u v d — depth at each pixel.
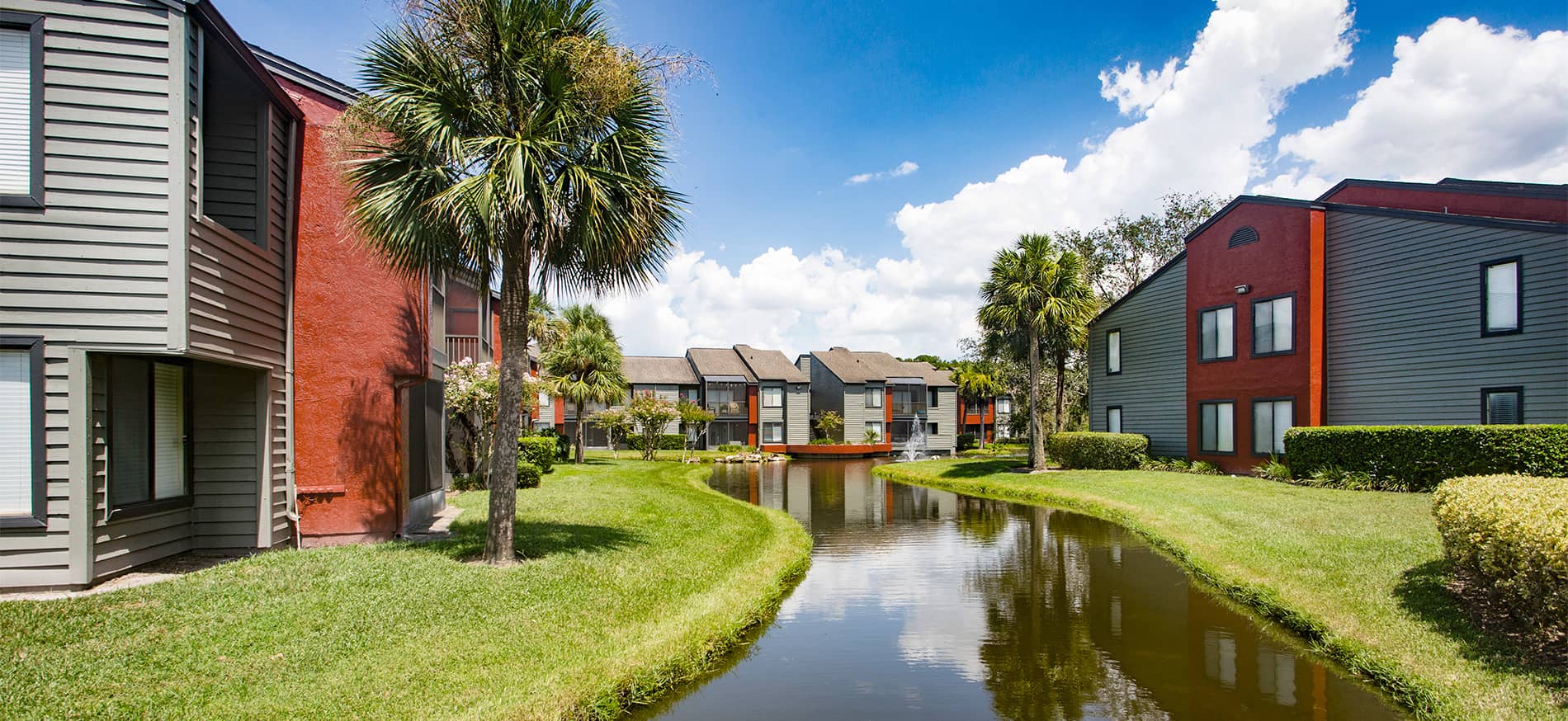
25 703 3.86
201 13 6.36
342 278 8.70
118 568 6.55
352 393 8.66
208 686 4.20
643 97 7.77
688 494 15.64
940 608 7.52
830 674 5.67
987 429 53.28
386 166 7.22
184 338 6.19
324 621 5.30
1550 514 4.93
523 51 7.25
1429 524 9.20
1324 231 15.62
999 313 20.95
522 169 6.56
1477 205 13.88
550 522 10.05
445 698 4.29
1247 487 14.24
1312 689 5.23
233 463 7.81
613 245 7.47
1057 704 5.03
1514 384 12.22
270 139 7.91
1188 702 5.02
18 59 6.02
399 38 7.12
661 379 45.56
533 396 20.50
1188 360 18.77
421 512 10.59
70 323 6.00
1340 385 15.21
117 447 6.70
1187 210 30.69
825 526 13.27
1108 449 19.91
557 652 5.18
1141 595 7.96
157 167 6.16
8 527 5.86
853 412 46.50
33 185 5.95
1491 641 5.16
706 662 5.77
